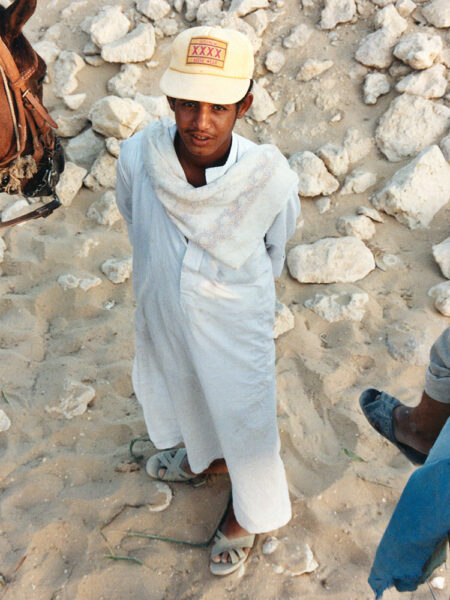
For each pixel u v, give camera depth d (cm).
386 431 221
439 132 383
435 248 343
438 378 183
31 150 233
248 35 430
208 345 195
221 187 177
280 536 241
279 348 314
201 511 251
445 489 133
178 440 249
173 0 455
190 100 164
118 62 433
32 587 226
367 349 310
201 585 228
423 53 389
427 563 149
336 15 432
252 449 211
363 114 403
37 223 376
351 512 248
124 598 224
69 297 337
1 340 317
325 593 225
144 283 200
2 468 263
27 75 215
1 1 424
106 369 303
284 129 410
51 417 284
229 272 186
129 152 196
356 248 346
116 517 247
